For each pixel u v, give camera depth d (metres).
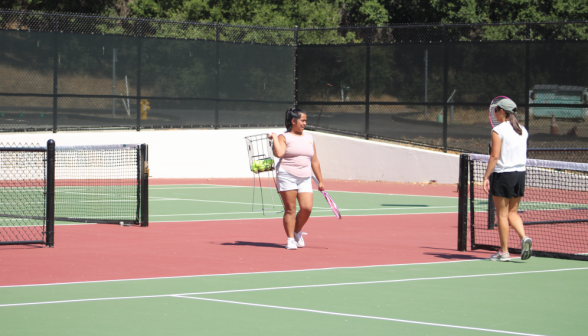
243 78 27.45
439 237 12.47
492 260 9.91
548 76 23.73
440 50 25.53
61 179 24.67
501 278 8.53
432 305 7.02
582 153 23.22
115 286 7.90
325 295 7.47
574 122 23.44
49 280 8.24
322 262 9.66
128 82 25.64
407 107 26.23
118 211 16.39
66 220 14.64
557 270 9.13
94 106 25.19
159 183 24.50
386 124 26.67
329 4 44.12
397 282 8.23
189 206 17.73
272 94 27.97
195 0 38.75
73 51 24.81
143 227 13.66
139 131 25.95
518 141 9.59
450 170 25.09
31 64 24.31
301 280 8.31
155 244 11.38
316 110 27.94
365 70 26.94
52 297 7.30
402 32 34.78
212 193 21.27
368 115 26.95
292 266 9.32
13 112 24.11
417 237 12.46
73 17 27.05
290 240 10.84
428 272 8.92
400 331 6.00
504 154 9.62
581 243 11.95
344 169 27.20
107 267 9.16
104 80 25.30
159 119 26.22
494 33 33.41
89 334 5.86
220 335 5.86
